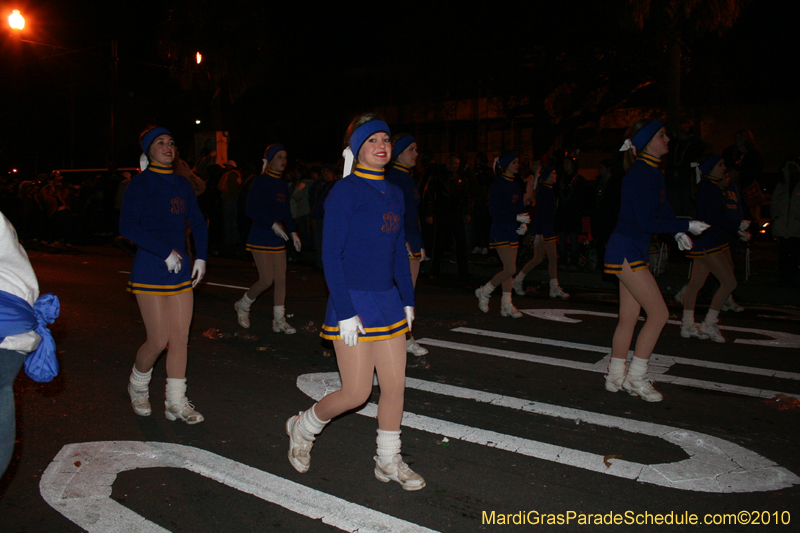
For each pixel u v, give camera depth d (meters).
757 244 16.67
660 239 11.03
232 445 4.34
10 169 36.69
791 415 4.90
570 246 12.23
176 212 4.56
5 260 2.73
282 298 7.57
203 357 6.55
